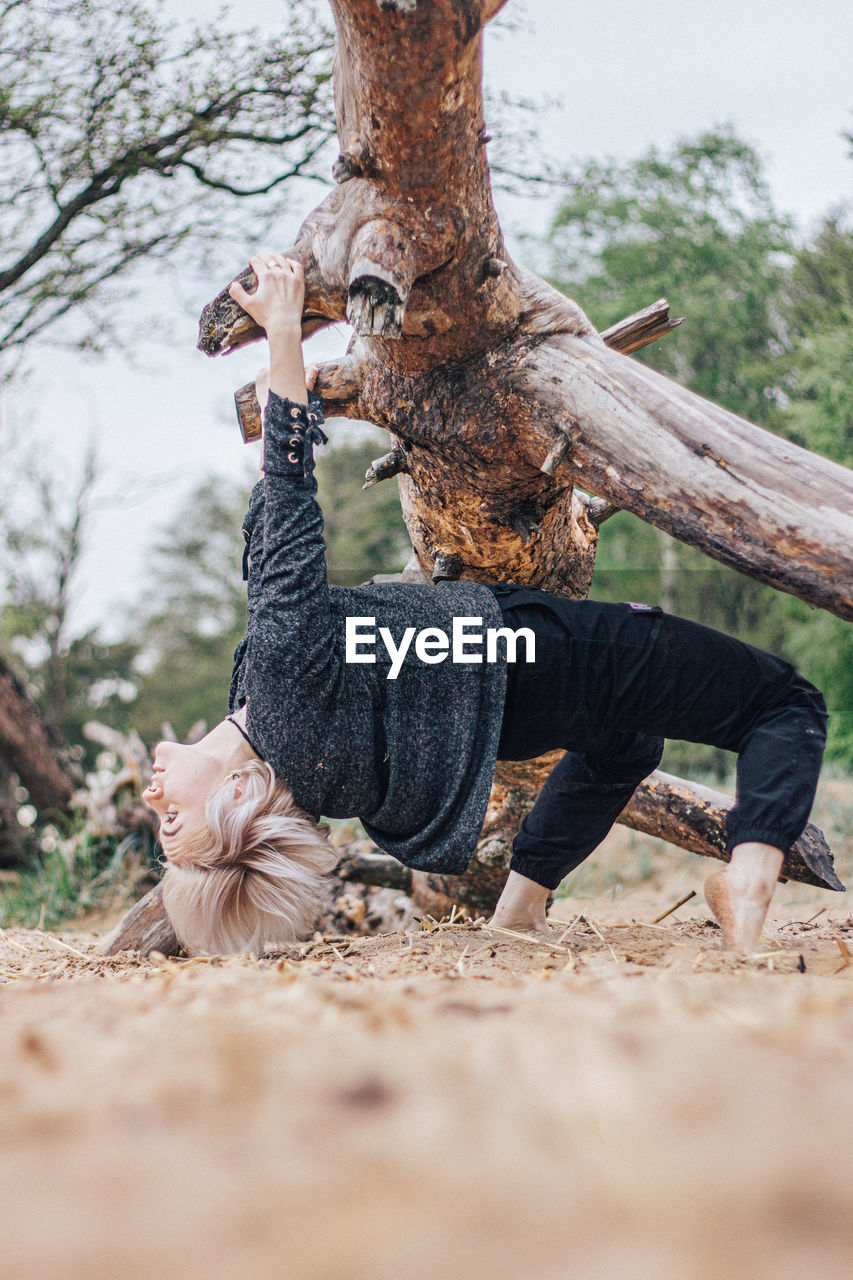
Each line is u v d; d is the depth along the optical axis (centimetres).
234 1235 56
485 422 263
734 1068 94
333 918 420
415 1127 78
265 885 229
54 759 778
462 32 203
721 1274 49
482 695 218
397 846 223
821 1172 65
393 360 265
